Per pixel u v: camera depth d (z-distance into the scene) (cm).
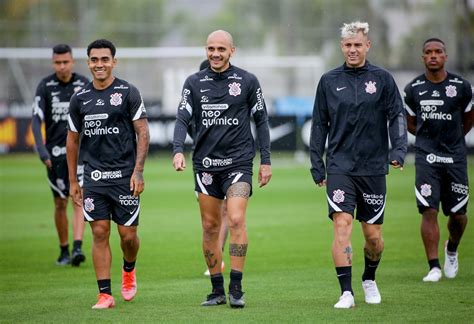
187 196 7425
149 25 15262
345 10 15800
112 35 15100
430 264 3553
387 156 3000
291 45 15875
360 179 2956
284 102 11812
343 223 2939
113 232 5372
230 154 3012
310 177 9019
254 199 7112
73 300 3200
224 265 4094
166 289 3422
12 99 13225
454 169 3566
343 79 2980
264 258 4250
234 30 16238
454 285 3403
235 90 3019
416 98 3603
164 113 11550
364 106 2944
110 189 3014
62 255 4203
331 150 2991
